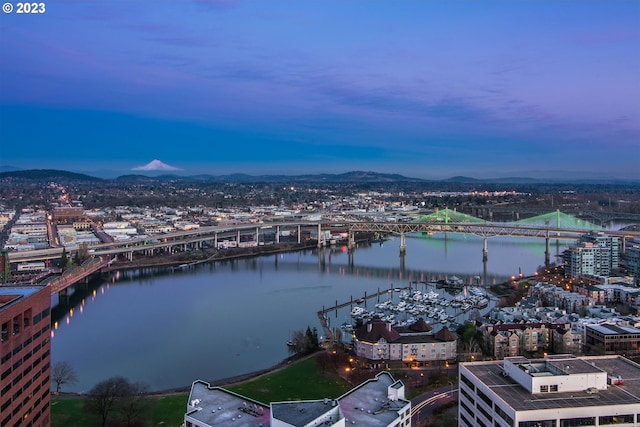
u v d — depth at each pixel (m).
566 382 144.88
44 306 179.88
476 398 155.62
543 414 133.25
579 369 149.00
